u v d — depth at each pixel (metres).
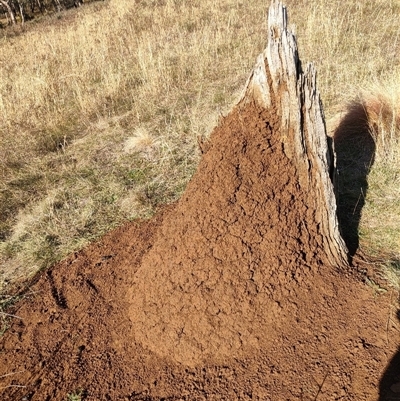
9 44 13.03
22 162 4.98
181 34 9.03
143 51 7.70
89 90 6.70
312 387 2.06
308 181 2.40
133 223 3.65
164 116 5.52
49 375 2.39
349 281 2.53
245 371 2.19
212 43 7.79
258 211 2.34
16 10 30.88
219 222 2.34
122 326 2.57
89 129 5.63
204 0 11.62
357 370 2.11
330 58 6.02
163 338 2.35
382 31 6.81
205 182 2.40
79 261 3.30
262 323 2.31
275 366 2.18
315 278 2.47
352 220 3.16
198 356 2.29
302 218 2.46
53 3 31.59
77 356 2.46
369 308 2.39
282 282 2.36
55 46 9.50
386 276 2.59
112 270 3.07
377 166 3.65
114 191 4.15
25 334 2.71
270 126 2.34
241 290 2.31
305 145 2.35
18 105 6.26
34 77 6.91
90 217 3.82
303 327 2.32
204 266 2.34
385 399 1.97
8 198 4.37
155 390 2.20
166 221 2.68
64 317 2.76
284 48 2.16
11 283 3.24
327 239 2.56
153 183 4.17
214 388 2.15
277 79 2.23
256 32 8.20
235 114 2.43
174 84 6.44
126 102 6.23
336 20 6.93
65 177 4.57
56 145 5.36
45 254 3.46
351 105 4.44
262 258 2.35
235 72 6.54
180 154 4.56
